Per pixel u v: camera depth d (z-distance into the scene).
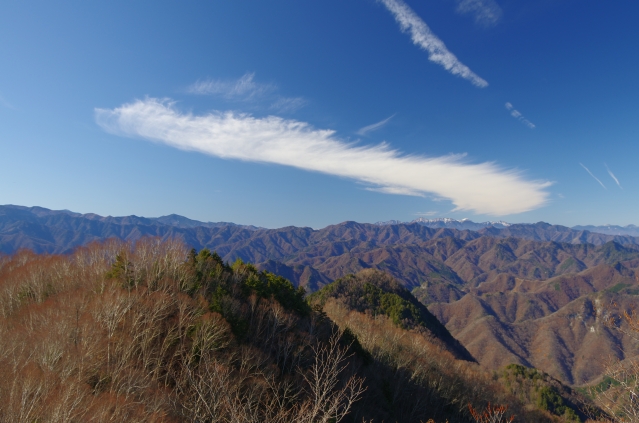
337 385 32.47
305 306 58.91
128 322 32.91
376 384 48.94
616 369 13.03
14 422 17.03
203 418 13.45
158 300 36.41
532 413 69.75
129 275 43.62
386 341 65.44
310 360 40.88
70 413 18.14
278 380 30.98
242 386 24.53
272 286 56.75
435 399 58.69
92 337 28.11
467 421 59.69
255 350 34.81
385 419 43.88
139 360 28.89
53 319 30.59
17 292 44.31
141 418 20.92
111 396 21.42
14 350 24.53
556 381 100.00
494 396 68.38
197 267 51.00
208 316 34.34
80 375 22.58
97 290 39.72
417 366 61.00
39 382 19.88
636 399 11.89
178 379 25.50
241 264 63.44
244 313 44.56
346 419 35.78
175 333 32.88
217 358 29.17
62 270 52.22
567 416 78.88
